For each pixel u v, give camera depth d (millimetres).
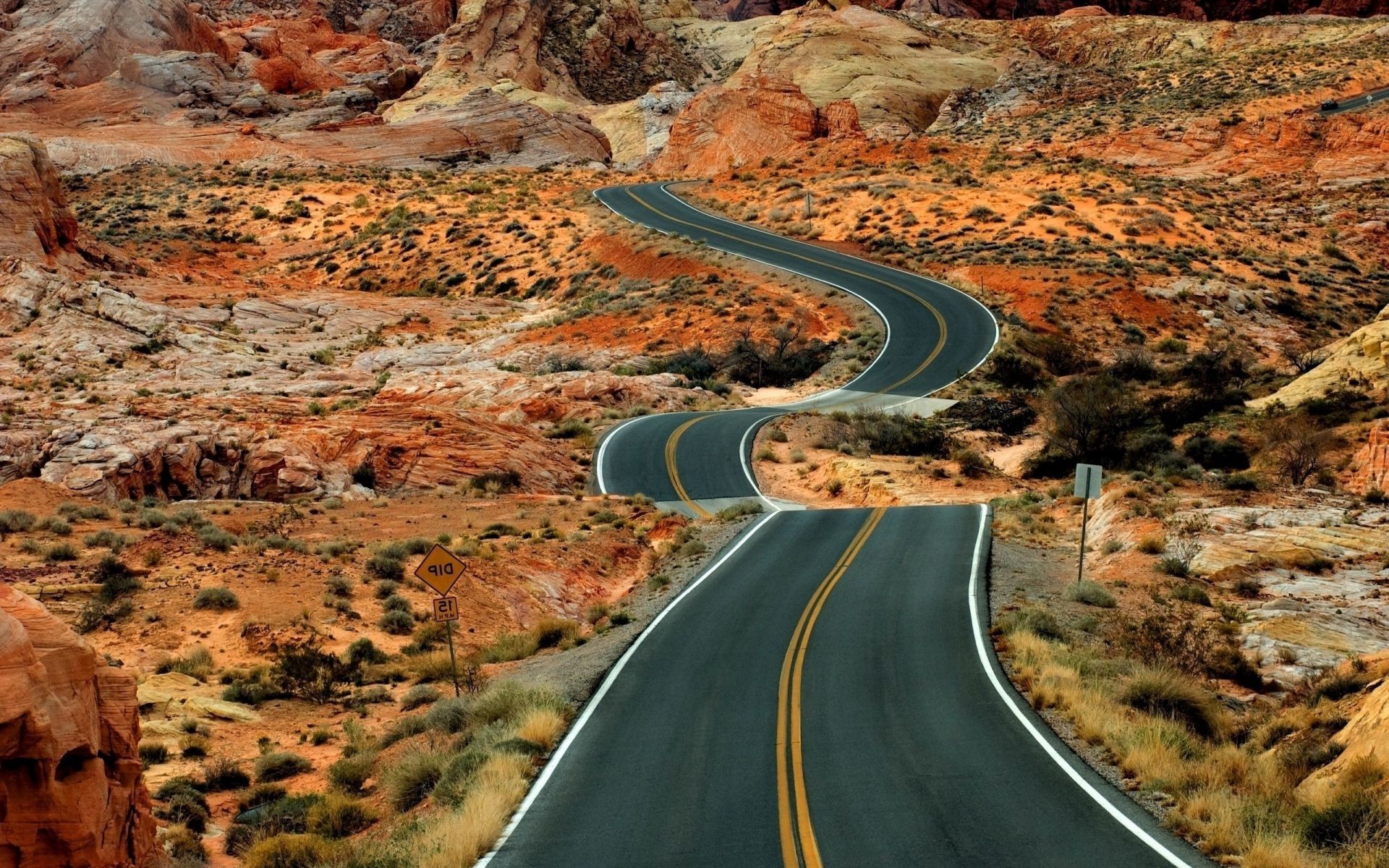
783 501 37594
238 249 95125
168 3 153625
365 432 38438
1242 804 11562
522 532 30266
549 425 48594
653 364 60562
